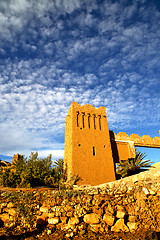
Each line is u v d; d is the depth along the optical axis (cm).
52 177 1786
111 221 710
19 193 931
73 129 2184
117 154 2505
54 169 2098
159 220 665
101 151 2206
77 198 817
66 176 2139
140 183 775
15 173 1670
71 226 727
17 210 823
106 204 764
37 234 720
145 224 683
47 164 2036
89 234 691
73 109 2316
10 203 857
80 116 2312
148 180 769
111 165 2175
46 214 798
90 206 773
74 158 2017
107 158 2197
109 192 798
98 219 727
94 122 2395
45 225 766
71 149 2078
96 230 702
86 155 2092
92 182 1969
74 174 1923
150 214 690
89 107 2441
